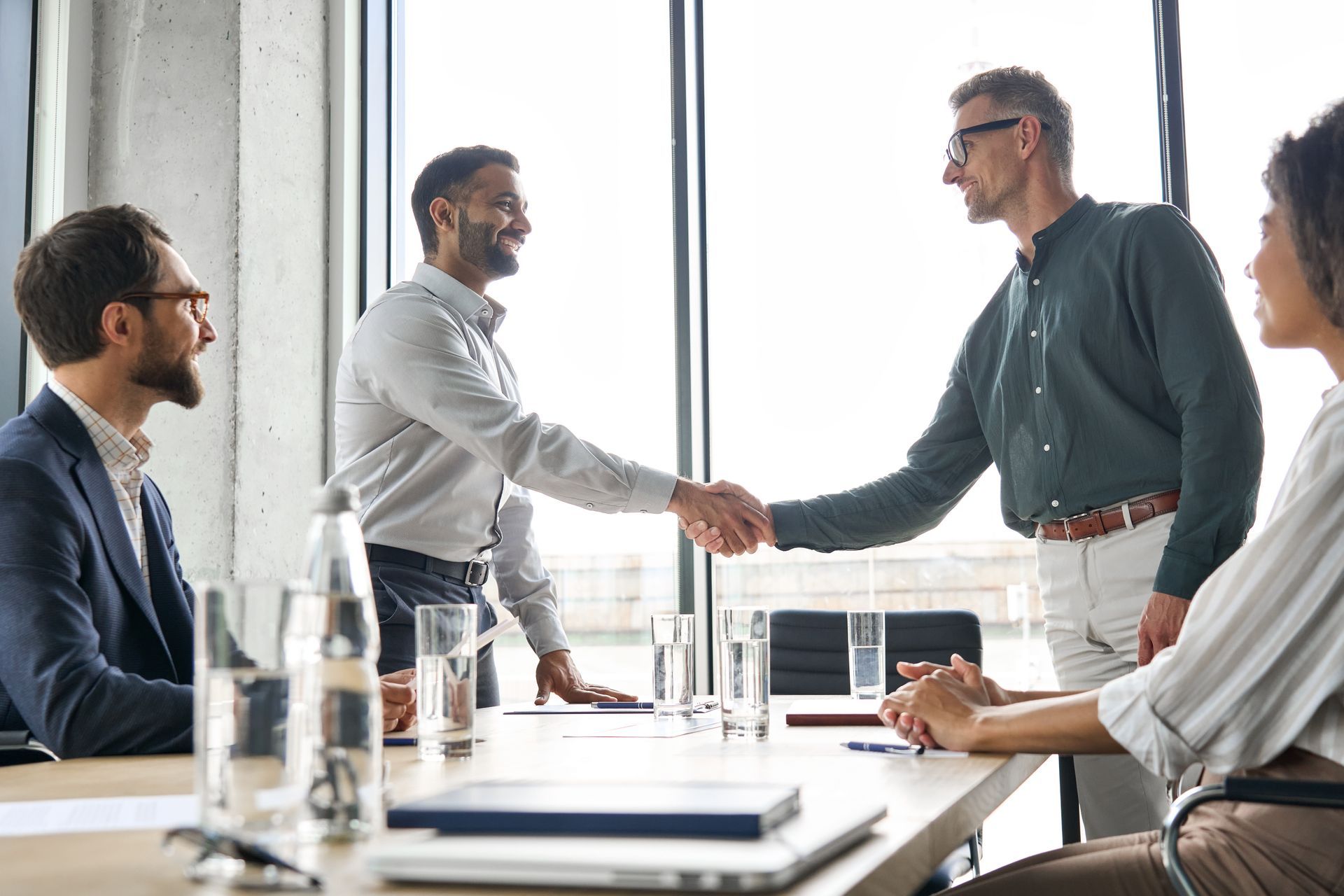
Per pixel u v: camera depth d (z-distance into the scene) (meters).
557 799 0.81
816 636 3.09
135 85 3.48
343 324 3.75
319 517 0.84
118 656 1.61
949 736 1.31
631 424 3.98
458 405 2.44
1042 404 2.39
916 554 3.72
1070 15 3.57
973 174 2.50
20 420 1.66
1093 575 2.31
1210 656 1.08
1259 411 2.16
